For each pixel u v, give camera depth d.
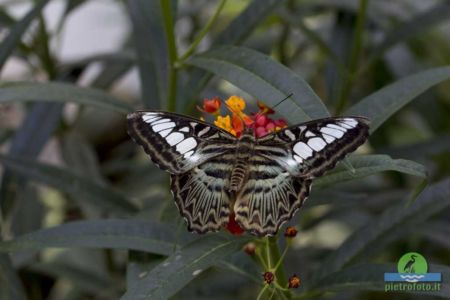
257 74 0.76
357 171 0.74
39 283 0.98
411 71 0.96
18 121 1.00
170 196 0.82
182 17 1.01
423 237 0.95
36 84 0.81
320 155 0.74
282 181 0.75
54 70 0.95
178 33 1.10
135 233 0.77
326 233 1.05
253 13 0.84
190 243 0.75
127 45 0.99
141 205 0.87
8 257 0.81
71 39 1.29
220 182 0.76
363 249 0.80
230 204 0.75
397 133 1.10
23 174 0.86
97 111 1.10
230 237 0.75
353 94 1.01
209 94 0.90
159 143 0.76
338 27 0.96
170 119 0.76
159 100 0.86
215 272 0.94
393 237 0.80
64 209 0.99
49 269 0.92
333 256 0.81
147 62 0.87
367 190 0.94
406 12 0.98
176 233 0.77
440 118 0.96
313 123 0.74
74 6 0.94
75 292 0.97
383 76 1.00
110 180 1.03
